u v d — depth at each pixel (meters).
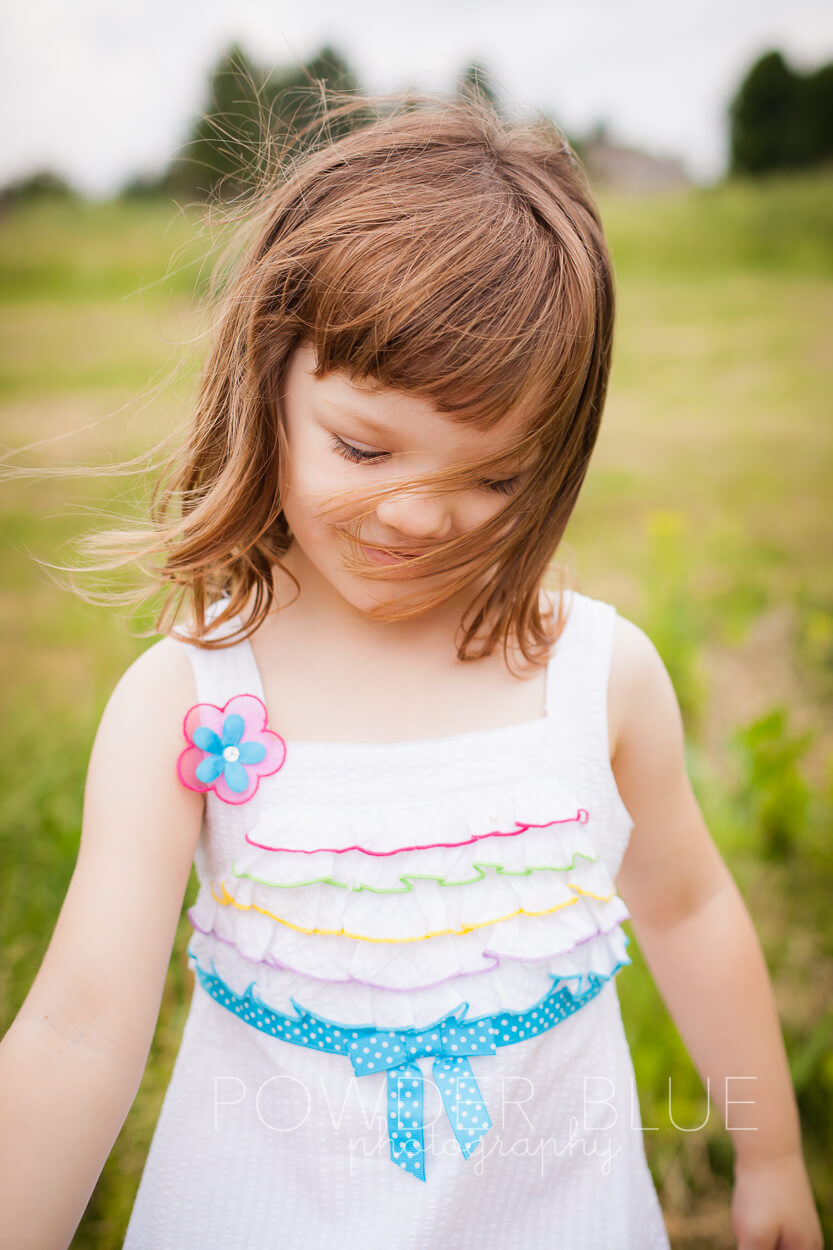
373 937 0.97
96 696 2.72
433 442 0.90
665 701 1.15
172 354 1.33
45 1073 0.92
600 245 1.05
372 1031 0.99
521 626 1.06
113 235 9.24
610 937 1.06
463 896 0.99
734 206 10.15
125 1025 0.96
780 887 2.13
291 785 1.01
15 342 7.21
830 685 3.01
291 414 0.97
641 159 12.20
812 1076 1.66
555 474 1.01
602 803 1.07
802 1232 1.19
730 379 6.81
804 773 2.56
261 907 0.99
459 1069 0.99
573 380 0.96
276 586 1.11
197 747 1.02
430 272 0.90
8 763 2.44
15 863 1.98
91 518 4.34
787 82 12.02
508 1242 1.04
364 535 0.93
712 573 3.85
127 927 0.97
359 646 1.07
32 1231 0.88
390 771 1.02
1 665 3.14
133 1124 1.57
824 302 8.42
